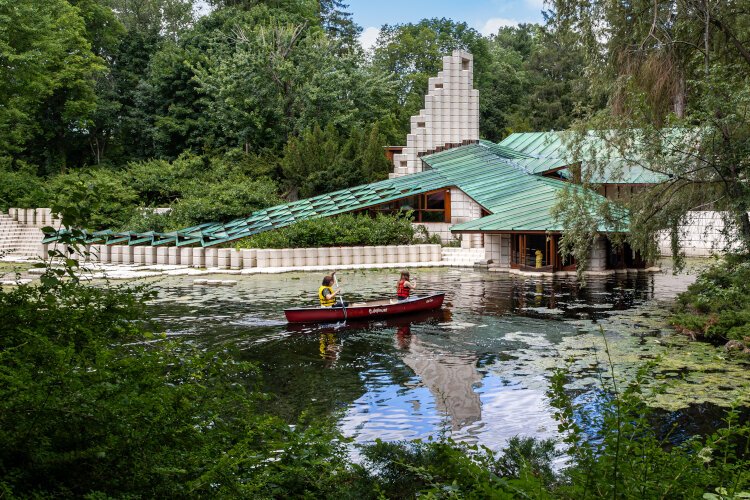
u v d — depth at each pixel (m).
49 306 6.38
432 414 12.09
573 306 24.23
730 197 18.34
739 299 19.72
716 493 4.94
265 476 6.02
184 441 5.48
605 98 26.77
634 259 36.09
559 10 22.00
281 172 54.03
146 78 66.56
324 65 59.75
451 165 47.31
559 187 40.28
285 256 37.84
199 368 7.04
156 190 51.97
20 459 4.49
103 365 5.20
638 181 40.41
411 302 22.45
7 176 51.50
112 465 4.77
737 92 17.33
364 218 41.00
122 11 82.25
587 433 10.39
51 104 58.91
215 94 57.75
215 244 39.59
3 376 4.62
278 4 71.06
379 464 6.97
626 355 16.30
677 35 21.42
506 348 17.44
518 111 82.12
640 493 4.88
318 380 14.56
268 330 20.02
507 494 4.87
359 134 54.41
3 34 44.66
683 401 12.27
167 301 25.84
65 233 6.70
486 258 38.41
